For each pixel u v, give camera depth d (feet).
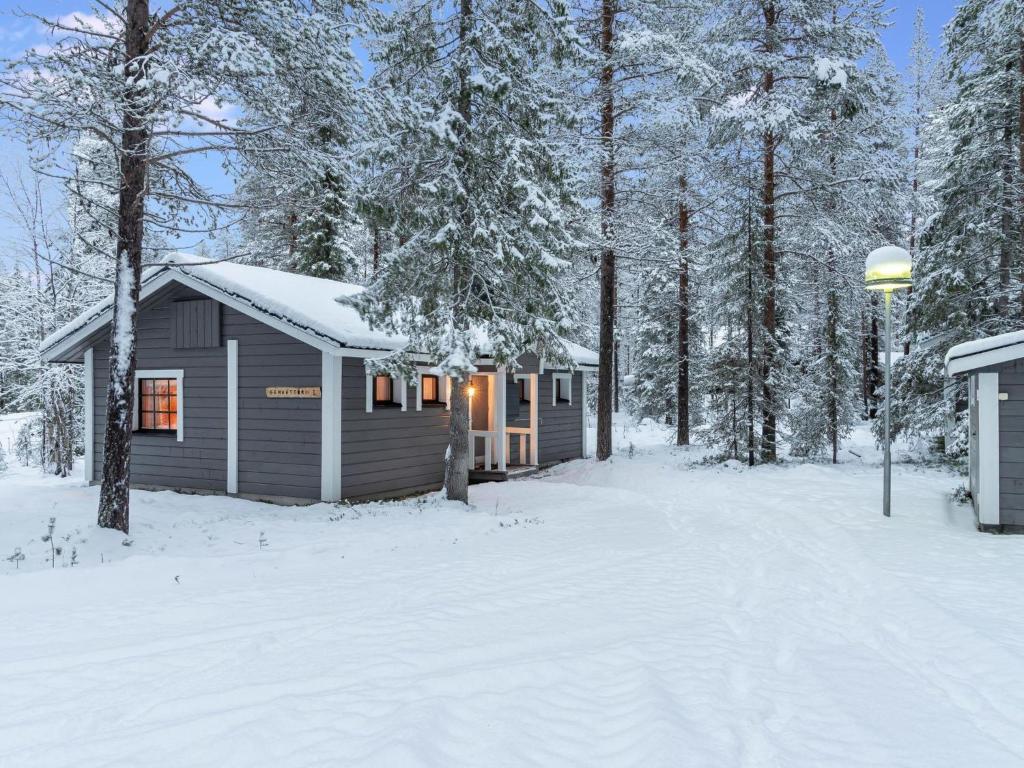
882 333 89.61
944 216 51.90
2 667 13.97
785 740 11.15
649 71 50.08
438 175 35.37
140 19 27.53
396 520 32.83
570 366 39.11
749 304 54.65
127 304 29.35
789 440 57.11
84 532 28.25
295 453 40.73
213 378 44.06
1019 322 46.75
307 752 10.18
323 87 29.01
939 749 10.90
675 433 92.43
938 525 31.30
